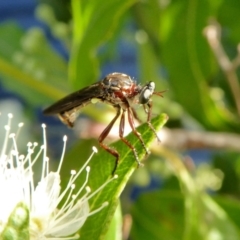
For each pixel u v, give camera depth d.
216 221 0.13
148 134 0.10
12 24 0.17
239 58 0.15
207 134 0.15
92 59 0.13
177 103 0.16
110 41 0.18
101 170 0.10
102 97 0.11
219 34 0.16
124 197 0.17
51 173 0.10
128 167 0.10
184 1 0.15
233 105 0.16
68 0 0.18
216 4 0.15
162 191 0.13
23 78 0.15
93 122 0.14
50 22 0.18
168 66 0.15
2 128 0.21
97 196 0.10
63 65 0.17
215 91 0.16
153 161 0.17
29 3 0.31
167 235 0.13
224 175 0.18
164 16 0.15
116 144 0.10
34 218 0.09
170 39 0.15
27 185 0.10
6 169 0.10
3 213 0.09
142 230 0.13
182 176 0.14
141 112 0.14
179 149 0.14
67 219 0.10
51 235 0.09
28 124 0.20
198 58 0.15
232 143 0.15
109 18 0.13
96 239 0.09
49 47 0.17
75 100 0.12
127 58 0.27
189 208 0.13
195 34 0.15
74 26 0.14
